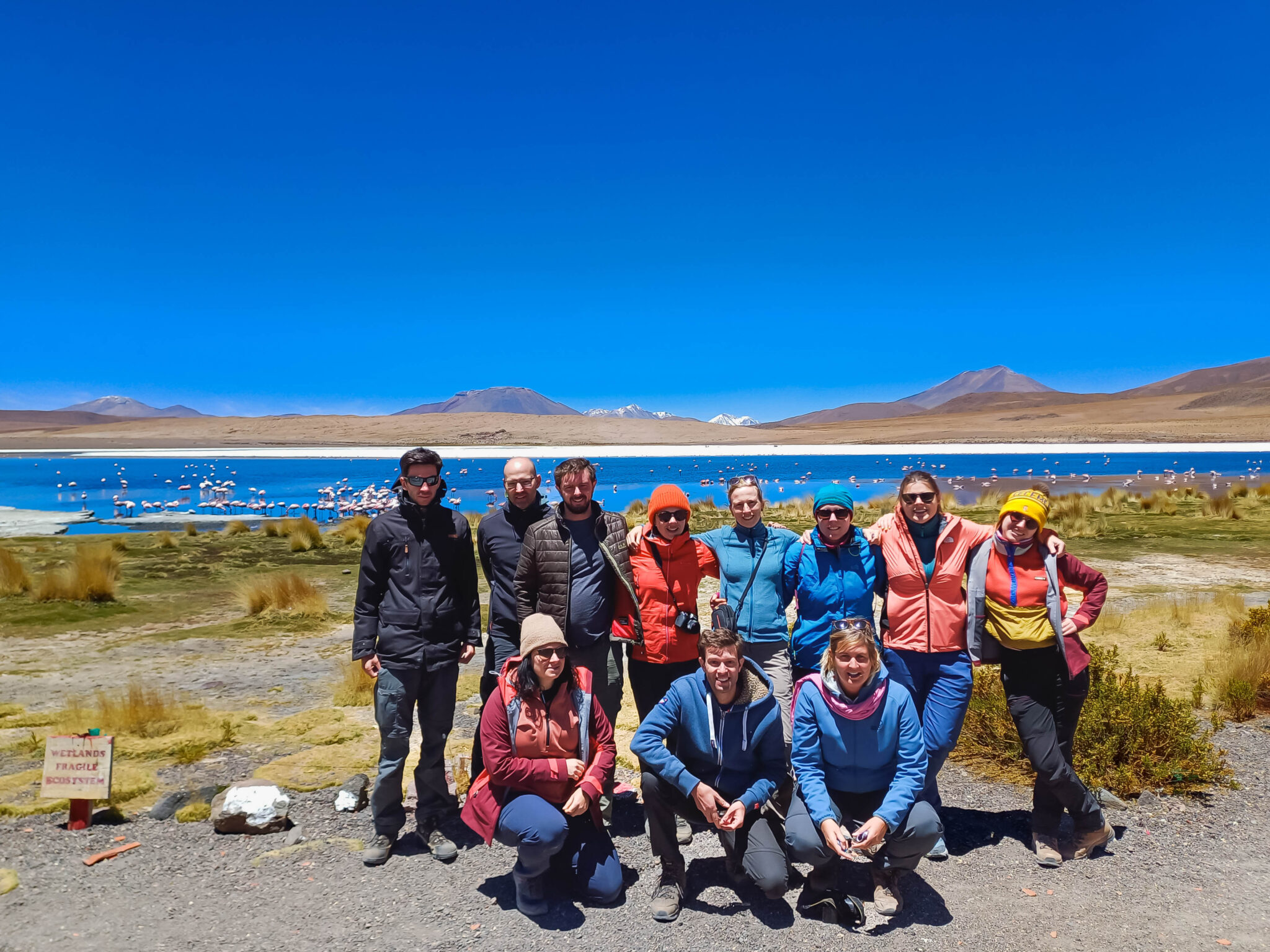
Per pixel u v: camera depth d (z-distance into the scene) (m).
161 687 7.06
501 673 3.86
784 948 3.25
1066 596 10.77
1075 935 3.31
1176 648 7.85
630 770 5.30
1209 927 3.35
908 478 4.10
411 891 3.71
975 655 4.07
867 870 4.00
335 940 3.29
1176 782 4.77
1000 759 5.25
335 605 11.05
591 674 4.06
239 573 13.55
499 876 3.89
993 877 3.82
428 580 4.20
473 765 4.54
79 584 11.10
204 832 4.29
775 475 57.09
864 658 3.57
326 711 6.32
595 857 3.65
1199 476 44.22
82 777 4.29
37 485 49.69
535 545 4.45
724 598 4.63
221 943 3.24
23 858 3.96
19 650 8.41
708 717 3.79
